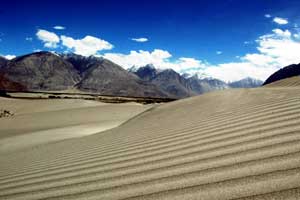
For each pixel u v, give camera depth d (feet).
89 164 12.94
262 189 6.98
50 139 33.09
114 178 10.16
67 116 63.36
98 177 10.64
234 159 9.61
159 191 8.20
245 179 7.77
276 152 9.37
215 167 9.22
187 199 7.35
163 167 10.37
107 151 15.34
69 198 9.04
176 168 9.95
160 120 24.62
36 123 56.29
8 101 113.80
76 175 11.44
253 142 11.11
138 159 12.16
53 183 10.89
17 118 63.62
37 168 14.23
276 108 17.12
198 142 13.05
